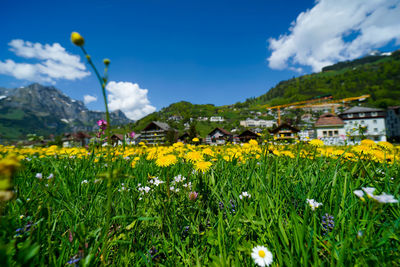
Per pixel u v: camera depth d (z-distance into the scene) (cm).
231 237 120
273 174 202
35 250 70
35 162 347
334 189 153
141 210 160
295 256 102
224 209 150
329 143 1161
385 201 86
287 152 337
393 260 90
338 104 13175
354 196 143
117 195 182
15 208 139
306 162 250
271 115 17338
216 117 17488
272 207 140
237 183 199
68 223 132
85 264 83
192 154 217
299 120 10569
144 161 313
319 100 17450
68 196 174
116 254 118
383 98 13625
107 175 83
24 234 106
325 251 107
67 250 112
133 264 113
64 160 347
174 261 113
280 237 113
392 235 97
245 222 132
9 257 83
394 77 17662
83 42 75
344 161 235
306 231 113
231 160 263
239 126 14538
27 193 172
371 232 107
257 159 277
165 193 168
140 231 139
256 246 112
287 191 166
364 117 5197
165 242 123
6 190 41
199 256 116
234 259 106
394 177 188
